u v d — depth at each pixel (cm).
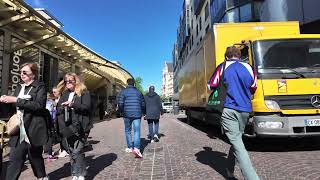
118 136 1391
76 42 1688
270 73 812
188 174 616
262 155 784
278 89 799
